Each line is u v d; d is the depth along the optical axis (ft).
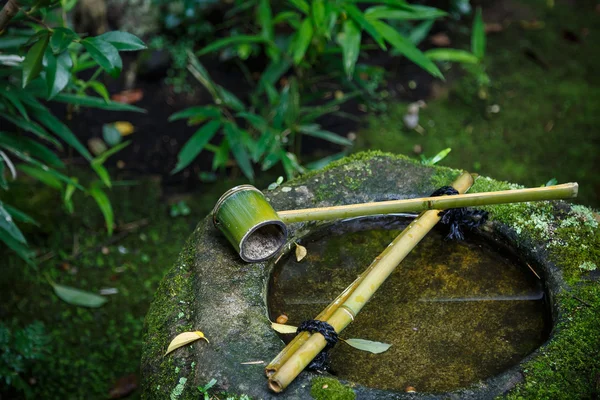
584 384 5.20
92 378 10.19
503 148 13.50
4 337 9.41
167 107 14.19
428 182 7.07
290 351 5.32
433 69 9.68
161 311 6.12
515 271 6.47
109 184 10.62
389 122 14.07
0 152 8.57
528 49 15.62
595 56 15.52
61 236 12.04
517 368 5.28
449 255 6.68
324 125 13.99
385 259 6.05
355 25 10.10
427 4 15.93
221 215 6.34
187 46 14.83
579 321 5.58
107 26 14.69
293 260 6.65
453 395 5.08
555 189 6.27
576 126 13.91
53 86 6.88
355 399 5.05
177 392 5.39
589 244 6.26
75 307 11.09
